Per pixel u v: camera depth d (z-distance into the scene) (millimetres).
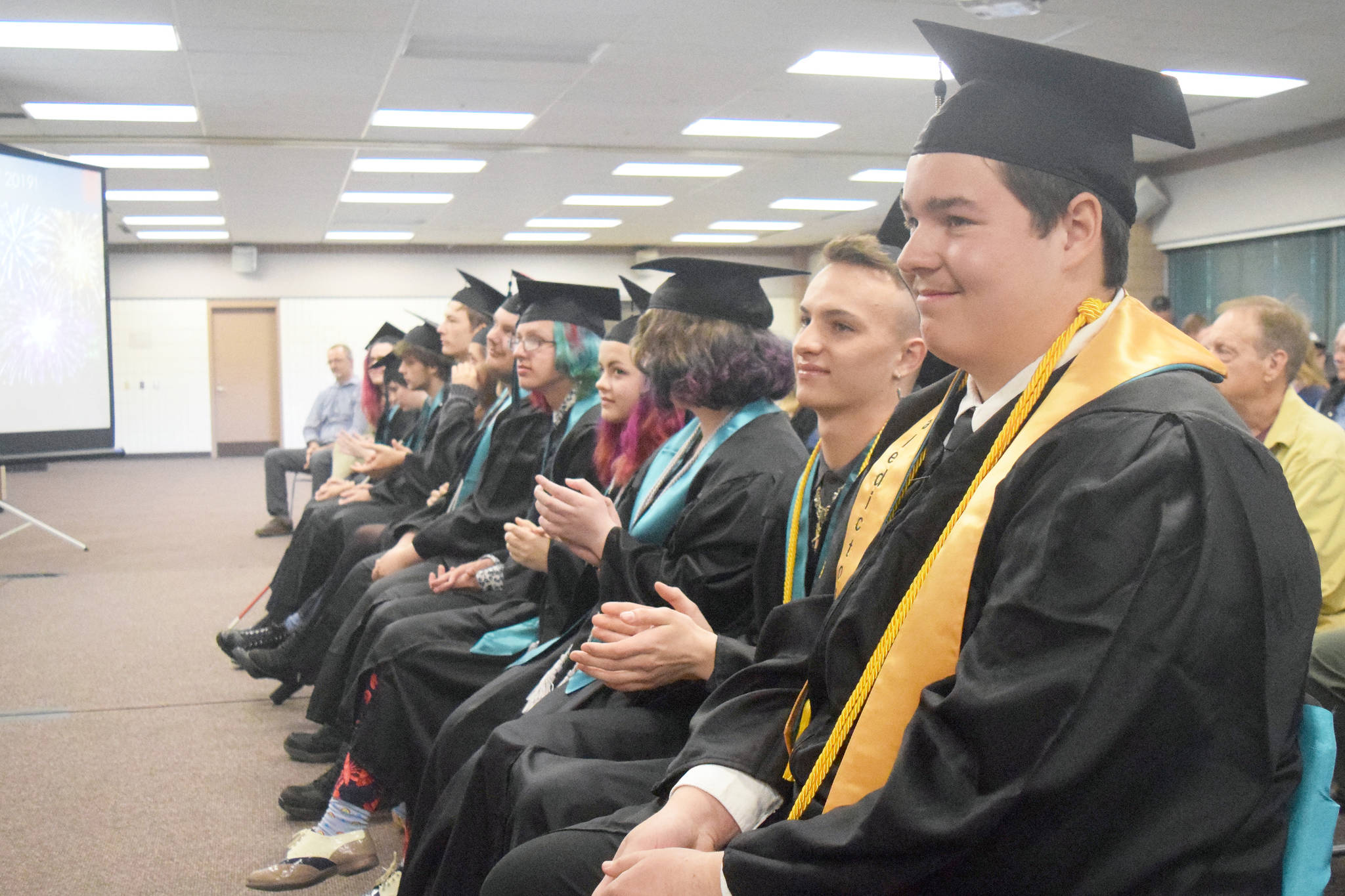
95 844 2836
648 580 1965
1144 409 901
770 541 1698
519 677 2271
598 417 2881
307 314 17844
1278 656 848
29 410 5938
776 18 6660
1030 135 955
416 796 2650
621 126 9625
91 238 6379
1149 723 831
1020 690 835
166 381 17609
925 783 872
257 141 9805
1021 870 865
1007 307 988
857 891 886
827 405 1555
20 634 5164
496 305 4336
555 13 6566
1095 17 6727
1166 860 841
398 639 2688
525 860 1445
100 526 9117
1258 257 11586
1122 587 829
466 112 9070
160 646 4945
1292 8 6625
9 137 9453
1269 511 869
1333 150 10398
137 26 6602
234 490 12453
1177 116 966
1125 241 1006
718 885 985
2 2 6086
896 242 1587
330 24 6637
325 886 2607
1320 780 938
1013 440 985
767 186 12758
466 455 3617
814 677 1158
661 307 2088
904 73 7965
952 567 973
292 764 3455
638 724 1889
